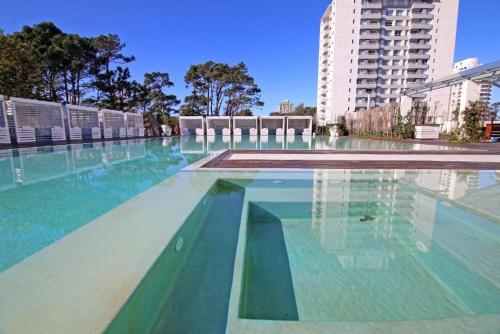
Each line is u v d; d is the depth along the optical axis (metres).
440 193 4.14
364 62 41.34
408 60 41.41
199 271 1.94
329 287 1.97
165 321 1.43
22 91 15.25
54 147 10.84
